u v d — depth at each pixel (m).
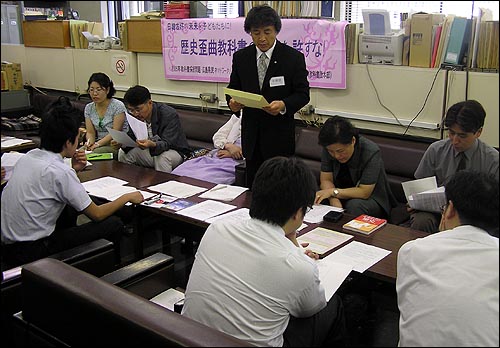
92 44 5.38
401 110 3.51
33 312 1.65
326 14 4.61
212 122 4.43
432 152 2.62
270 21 2.80
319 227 2.27
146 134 3.55
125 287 1.92
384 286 2.21
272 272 1.44
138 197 2.56
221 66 4.45
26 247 2.19
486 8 3.26
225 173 3.56
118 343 1.39
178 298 2.03
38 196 2.18
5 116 5.09
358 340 2.02
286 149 3.02
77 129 2.29
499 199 1.29
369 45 3.53
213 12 5.07
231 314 1.45
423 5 4.05
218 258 1.51
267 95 2.97
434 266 1.28
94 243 2.20
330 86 3.77
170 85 4.89
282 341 1.53
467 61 3.23
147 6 6.33
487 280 1.20
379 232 2.21
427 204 2.36
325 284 1.74
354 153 2.71
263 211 1.51
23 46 6.04
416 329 1.23
